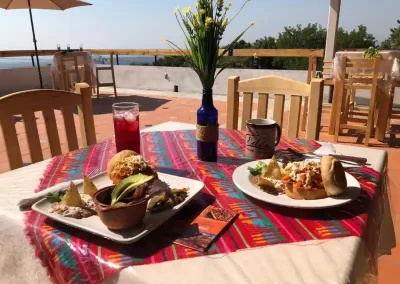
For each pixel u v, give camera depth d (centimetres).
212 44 91
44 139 341
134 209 59
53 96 132
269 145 104
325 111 497
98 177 85
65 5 475
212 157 103
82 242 59
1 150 311
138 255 55
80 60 583
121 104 106
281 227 64
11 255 68
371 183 85
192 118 447
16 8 462
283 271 51
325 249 56
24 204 71
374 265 68
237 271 51
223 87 642
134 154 84
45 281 64
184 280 49
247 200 76
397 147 328
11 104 117
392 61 324
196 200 76
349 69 338
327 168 73
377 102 346
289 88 153
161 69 698
